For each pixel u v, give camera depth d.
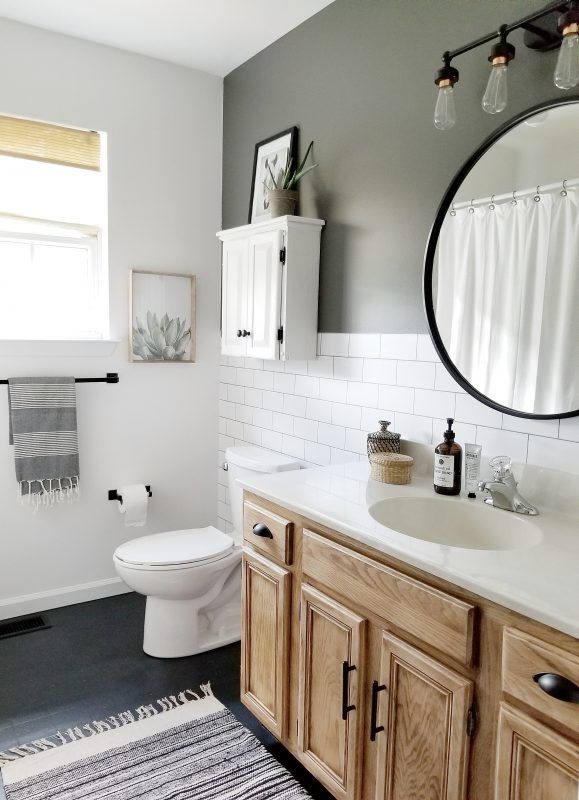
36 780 1.72
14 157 2.60
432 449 1.89
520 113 1.59
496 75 1.39
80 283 2.84
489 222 1.68
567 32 1.22
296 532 1.63
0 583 2.69
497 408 1.67
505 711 1.07
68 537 2.84
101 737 1.91
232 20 2.45
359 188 2.19
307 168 2.42
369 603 1.38
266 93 2.70
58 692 2.14
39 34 2.54
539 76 1.57
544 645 1.00
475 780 1.16
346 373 2.27
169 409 3.05
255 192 2.77
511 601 1.04
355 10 2.18
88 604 2.87
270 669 1.77
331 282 2.33
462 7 1.78
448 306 1.81
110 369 2.87
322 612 1.53
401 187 2.01
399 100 2.01
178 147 2.93
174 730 1.95
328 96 2.33
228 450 2.72
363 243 2.17
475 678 1.14
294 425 2.58
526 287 1.59
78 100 2.65
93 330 2.88
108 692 2.14
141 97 2.80
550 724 1.01
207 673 2.28
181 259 3.00
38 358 2.68
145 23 2.49
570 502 1.52
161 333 2.96
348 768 1.46
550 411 1.54
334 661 1.50
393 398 2.06
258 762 1.82
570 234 1.48
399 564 1.31
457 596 1.17
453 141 1.82
